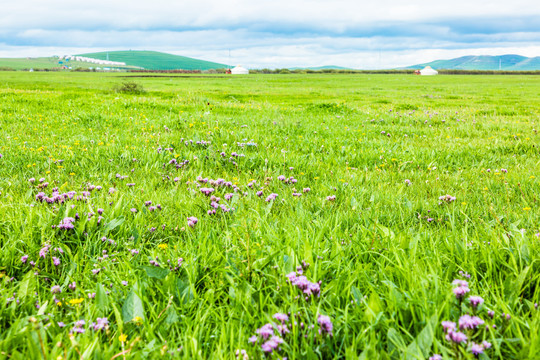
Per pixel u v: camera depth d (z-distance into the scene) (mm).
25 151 7836
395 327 2285
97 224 3836
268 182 5941
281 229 3812
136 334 2273
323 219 4262
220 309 2562
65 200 4480
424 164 7961
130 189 5422
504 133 12688
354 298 2523
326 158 8234
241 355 1943
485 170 7258
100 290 2578
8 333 2186
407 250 3355
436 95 40031
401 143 10227
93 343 1984
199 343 2145
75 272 3141
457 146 9828
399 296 2453
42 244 3361
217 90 44531
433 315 2127
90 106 17500
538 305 2453
